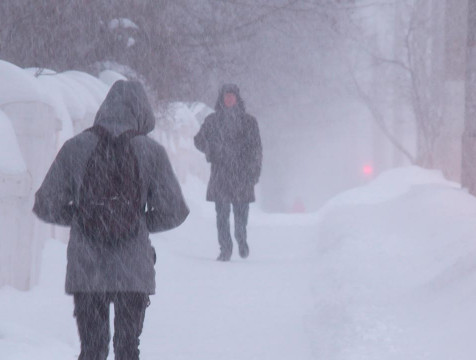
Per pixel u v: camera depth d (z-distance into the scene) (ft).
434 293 68.69
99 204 44.62
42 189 45.11
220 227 117.08
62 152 45.52
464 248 85.20
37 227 78.64
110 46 173.27
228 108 118.42
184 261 111.34
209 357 61.41
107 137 45.44
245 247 120.06
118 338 45.70
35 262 78.13
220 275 100.83
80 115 101.60
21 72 76.48
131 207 45.01
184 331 70.38
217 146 117.80
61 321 66.13
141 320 46.42
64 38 162.61
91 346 45.85
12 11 153.79
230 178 117.29
